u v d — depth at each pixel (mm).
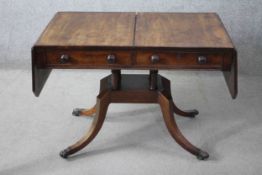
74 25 1726
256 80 2555
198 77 2582
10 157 1807
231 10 2475
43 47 1475
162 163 1766
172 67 1522
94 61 1513
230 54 1491
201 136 1958
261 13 2463
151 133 1986
